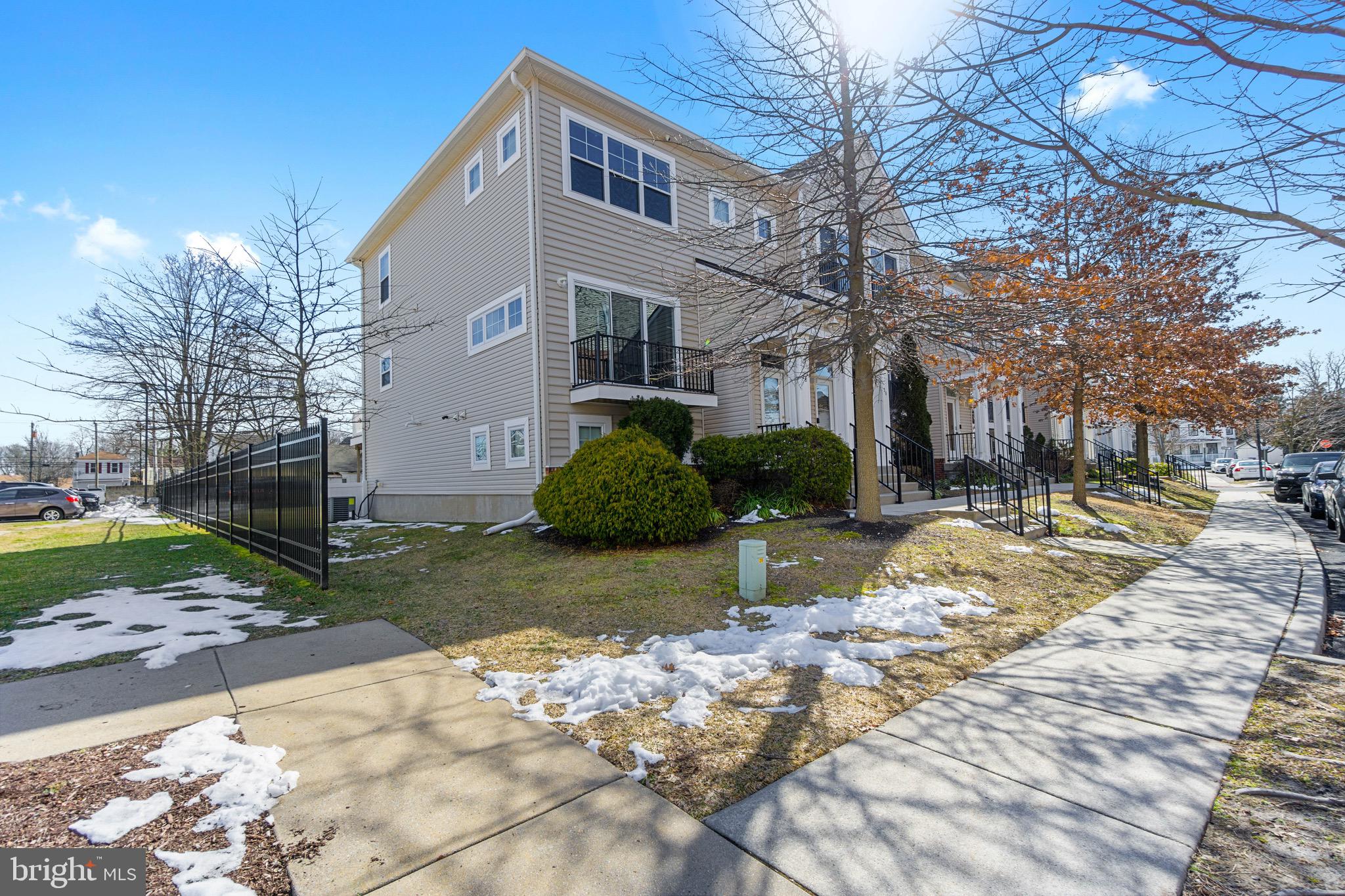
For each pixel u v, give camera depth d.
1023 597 6.08
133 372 16.12
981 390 14.88
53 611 5.91
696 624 5.16
